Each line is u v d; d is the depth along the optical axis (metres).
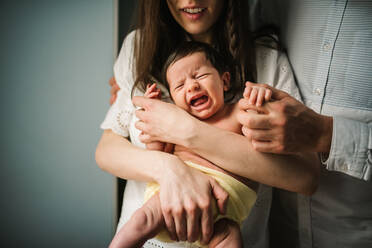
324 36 0.92
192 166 0.83
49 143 1.47
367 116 0.89
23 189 1.50
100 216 1.48
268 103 0.74
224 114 0.91
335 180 0.95
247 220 0.96
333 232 1.00
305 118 0.75
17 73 1.45
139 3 1.07
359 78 0.88
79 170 1.47
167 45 1.12
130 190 1.01
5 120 1.48
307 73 0.98
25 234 1.50
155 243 0.88
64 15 1.41
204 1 0.91
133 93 1.04
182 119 0.80
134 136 0.99
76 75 1.43
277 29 1.12
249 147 0.79
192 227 0.74
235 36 1.03
